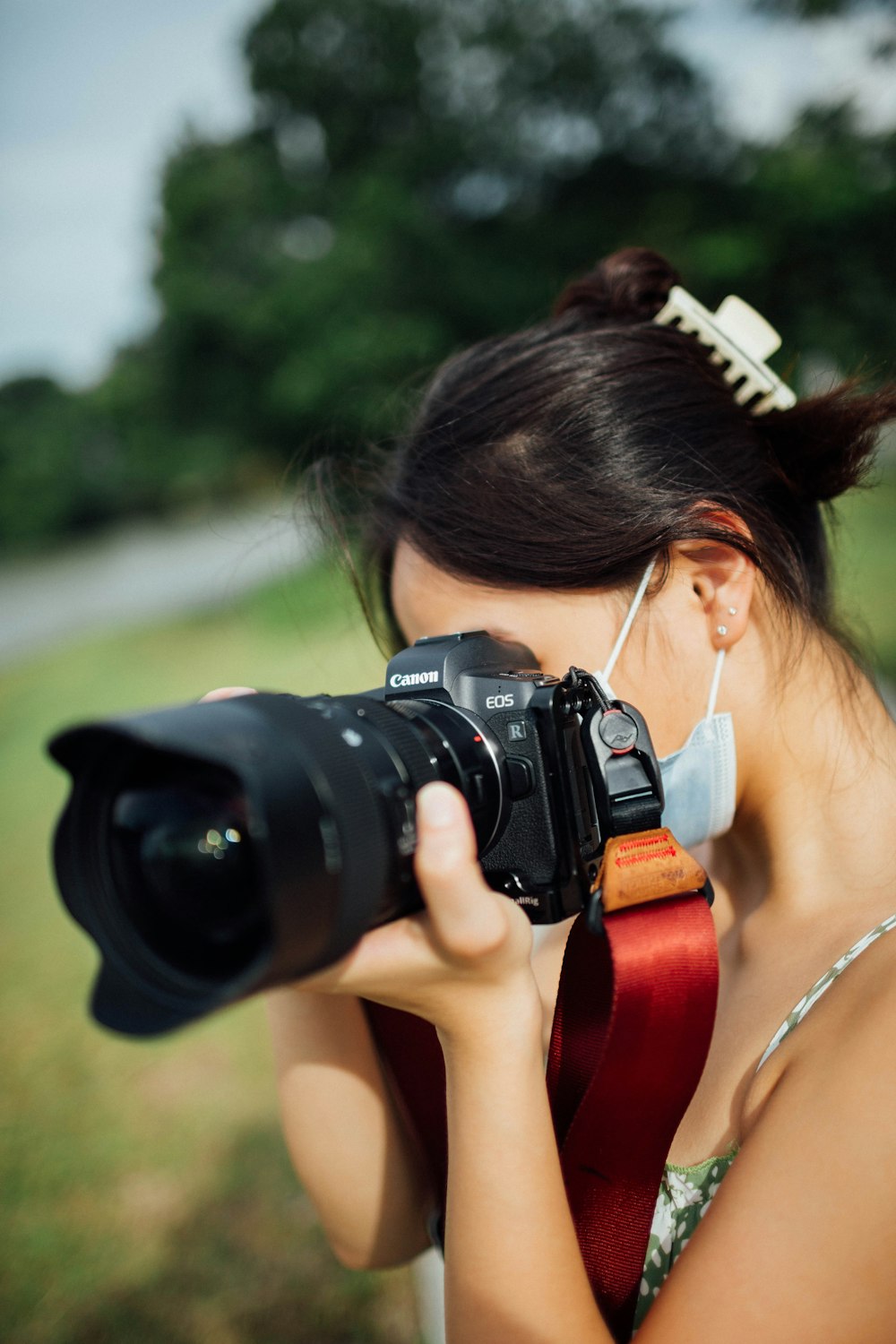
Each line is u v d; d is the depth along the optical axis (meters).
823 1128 0.87
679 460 1.22
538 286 12.23
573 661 1.22
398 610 1.38
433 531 1.26
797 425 1.29
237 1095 3.28
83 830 0.86
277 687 7.93
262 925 0.80
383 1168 1.33
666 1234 1.09
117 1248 2.63
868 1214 0.82
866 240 8.67
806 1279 0.82
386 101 13.66
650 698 1.21
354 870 0.81
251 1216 2.70
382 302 12.38
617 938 1.03
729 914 1.38
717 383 1.30
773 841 1.24
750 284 9.16
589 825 1.09
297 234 14.11
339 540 1.54
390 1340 2.25
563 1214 0.94
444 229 12.71
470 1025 0.95
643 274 1.42
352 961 0.91
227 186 13.63
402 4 13.03
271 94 14.12
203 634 11.98
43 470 30.05
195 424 14.27
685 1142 1.14
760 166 10.23
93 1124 3.20
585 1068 1.11
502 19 12.22
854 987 0.96
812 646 1.25
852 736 1.23
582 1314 0.92
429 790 0.89
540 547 1.20
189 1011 0.75
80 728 0.78
